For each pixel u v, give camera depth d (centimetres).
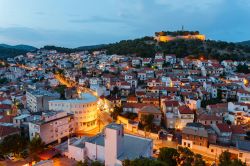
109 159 8244
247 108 13175
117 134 8081
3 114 13812
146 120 12525
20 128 10994
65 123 11738
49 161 7862
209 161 9512
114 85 19188
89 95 15175
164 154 8200
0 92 18688
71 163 9225
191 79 19712
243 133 10794
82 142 9862
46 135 10706
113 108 14912
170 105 13600
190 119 12281
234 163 7756
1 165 8931
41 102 15250
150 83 19262
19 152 9675
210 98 16462
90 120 13212
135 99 15762
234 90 16688
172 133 12056
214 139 10506
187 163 7912
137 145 9038
